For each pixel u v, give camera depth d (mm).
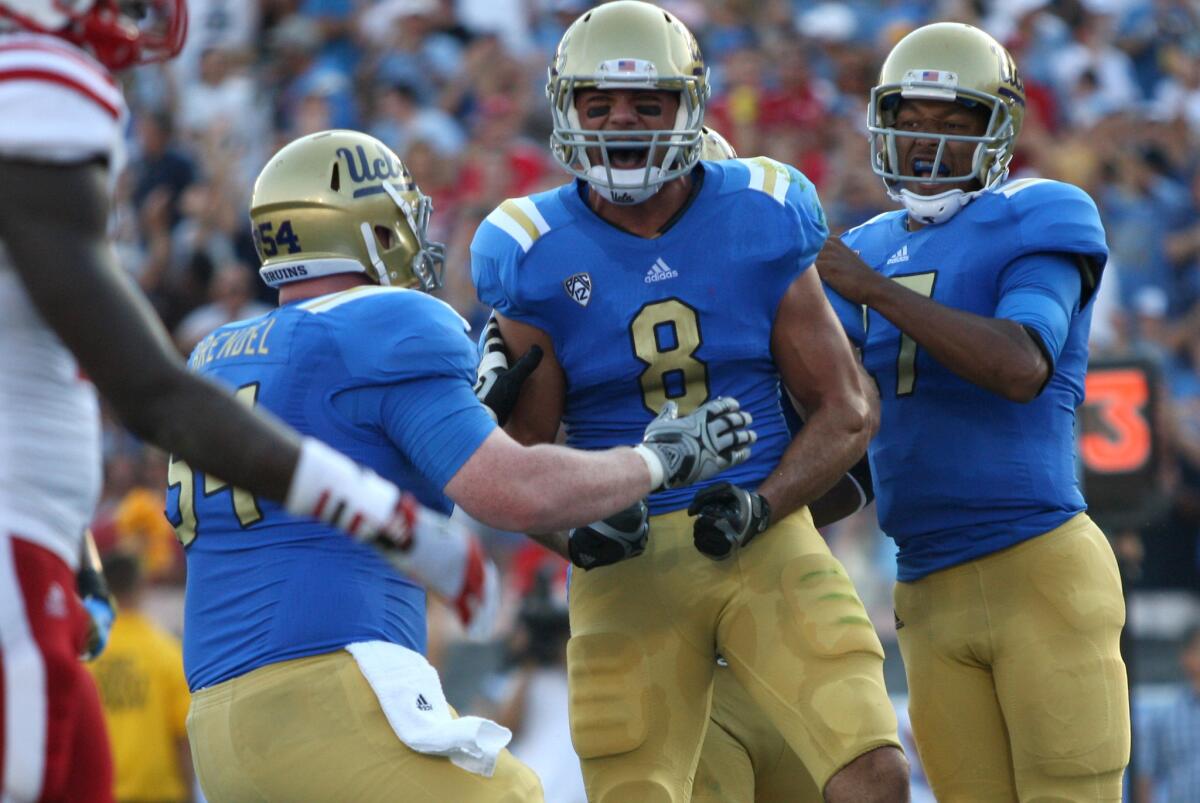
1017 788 13250
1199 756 22906
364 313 10289
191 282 34500
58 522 7707
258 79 37781
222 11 39156
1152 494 17859
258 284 34281
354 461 10188
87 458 7859
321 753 9742
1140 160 35000
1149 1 39000
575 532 11586
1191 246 33906
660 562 11953
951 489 13273
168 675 21031
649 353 11875
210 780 10117
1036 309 12828
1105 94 37188
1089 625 13047
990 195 13477
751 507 11242
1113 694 13062
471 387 10430
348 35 38250
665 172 11609
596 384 12008
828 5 38906
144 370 7273
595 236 11961
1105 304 32250
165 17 8555
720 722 13500
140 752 20797
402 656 10039
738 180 12055
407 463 10391
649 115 11609
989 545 13234
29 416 7605
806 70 34125
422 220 11344
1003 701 13219
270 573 9992
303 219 10828
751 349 11930
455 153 34094
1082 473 17938
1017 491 13180
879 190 32250
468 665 25000
